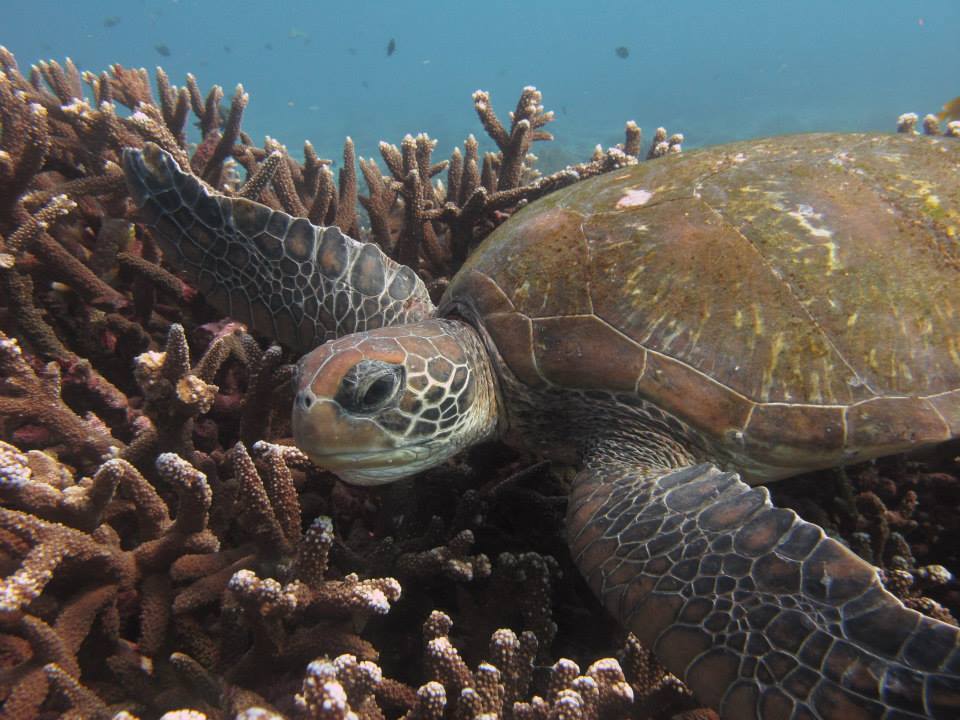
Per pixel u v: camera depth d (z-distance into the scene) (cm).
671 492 50
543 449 65
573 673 43
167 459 45
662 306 56
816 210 58
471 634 53
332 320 71
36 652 43
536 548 61
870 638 38
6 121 67
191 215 70
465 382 59
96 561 46
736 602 42
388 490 61
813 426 53
